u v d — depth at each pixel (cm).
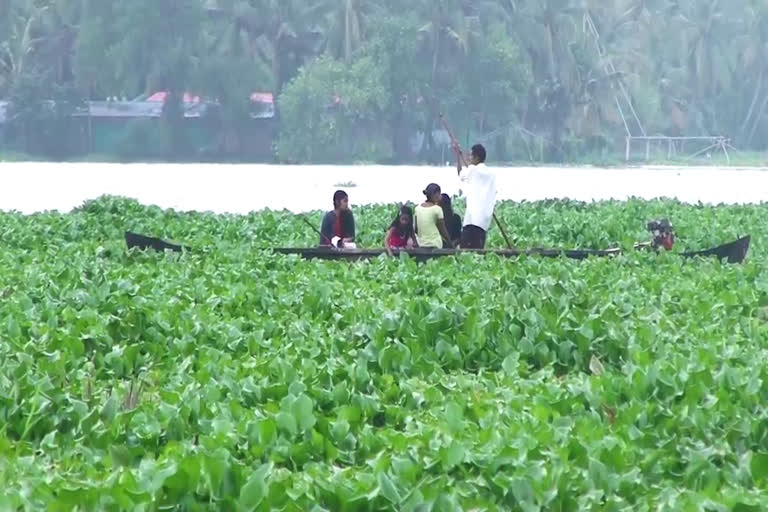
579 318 5656
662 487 3656
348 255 8481
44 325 5628
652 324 5856
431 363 5125
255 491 3303
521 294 6088
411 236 8731
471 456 3684
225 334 5659
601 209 13638
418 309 5850
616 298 6469
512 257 8394
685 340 5531
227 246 9194
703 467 3741
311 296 6381
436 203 8762
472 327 5544
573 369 5409
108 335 5594
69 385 4819
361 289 6838
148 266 7806
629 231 11262
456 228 8931
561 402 4369
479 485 3541
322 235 9000
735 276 7512
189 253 8606
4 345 5222
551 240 10931
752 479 3734
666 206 14012
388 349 5109
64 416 4219
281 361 4822
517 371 5109
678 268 7919
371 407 4400
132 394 4584
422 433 3981
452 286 6962
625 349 5391
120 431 4091
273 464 3650
